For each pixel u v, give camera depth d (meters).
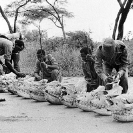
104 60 7.75
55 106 8.41
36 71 11.00
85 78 8.69
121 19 21.69
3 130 5.86
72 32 27.09
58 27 29.70
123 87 7.69
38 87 9.22
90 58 8.44
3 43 11.77
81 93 7.76
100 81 8.46
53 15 30.56
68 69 21.03
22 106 8.49
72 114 7.21
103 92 7.09
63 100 8.16
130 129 5.66
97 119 6.59
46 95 8.66
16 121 6.59
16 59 13.79
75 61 21.55
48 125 6.18
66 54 22.05
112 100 6.37
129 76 18.11
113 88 7.03
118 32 22.09
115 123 6.17
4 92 11.95
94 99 7.15
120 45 7.48
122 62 7.64
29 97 9.91
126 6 21.31
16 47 12.65
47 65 10.44
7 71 13.76
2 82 11.95
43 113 7.41
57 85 8.72
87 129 5.77
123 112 6.20
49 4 32.75
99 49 7.52
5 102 9.30
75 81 15.33
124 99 6.25
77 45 25.45
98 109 6.98
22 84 10.20
